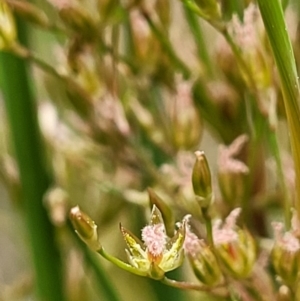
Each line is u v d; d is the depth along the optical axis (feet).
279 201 0.39
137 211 0.42
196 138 0.38
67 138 0.42
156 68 0.39
